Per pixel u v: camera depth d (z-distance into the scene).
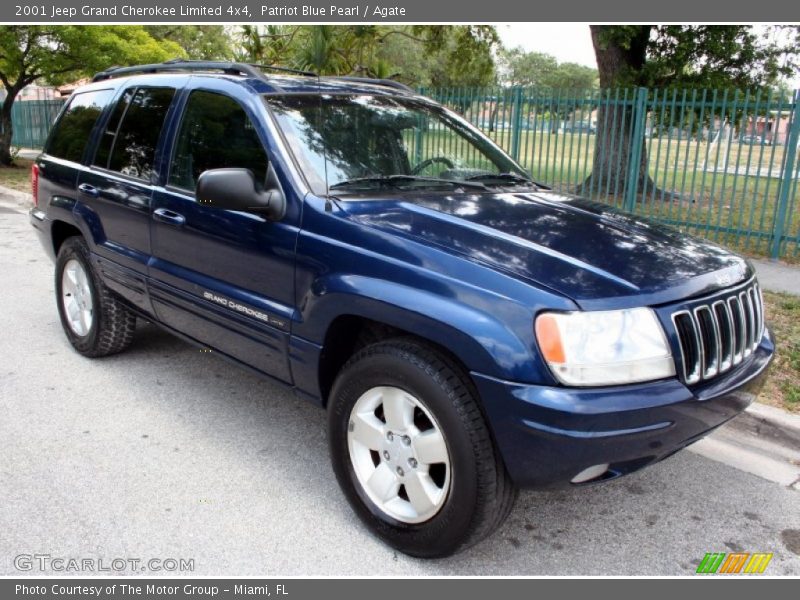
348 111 3.76
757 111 9.11
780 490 3.60
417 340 2.82
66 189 4.82
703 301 2.77
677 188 15.74
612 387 2.50
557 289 2.55
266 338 3.41
